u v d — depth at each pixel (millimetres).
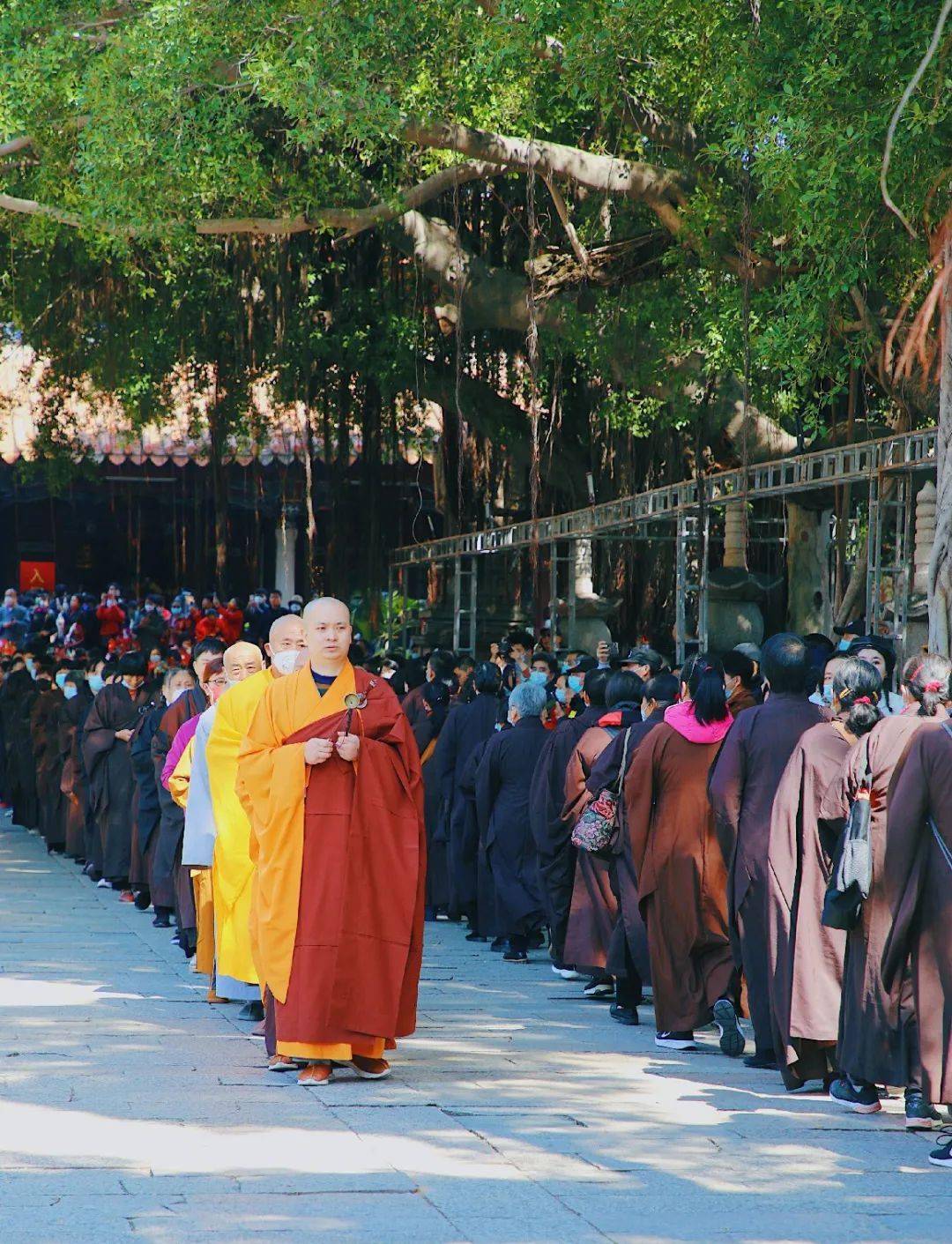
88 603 45719
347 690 9258
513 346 34969
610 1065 9797
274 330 34594
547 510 36219
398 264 34438
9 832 26125
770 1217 6656
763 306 23703
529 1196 6801
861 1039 8391
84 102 22406
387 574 38375
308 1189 6777
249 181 23969
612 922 12141
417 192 26812
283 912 8906
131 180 23266
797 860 9148
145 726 16500
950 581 13234
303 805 8984
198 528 46281
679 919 10328
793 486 20141
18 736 25875
